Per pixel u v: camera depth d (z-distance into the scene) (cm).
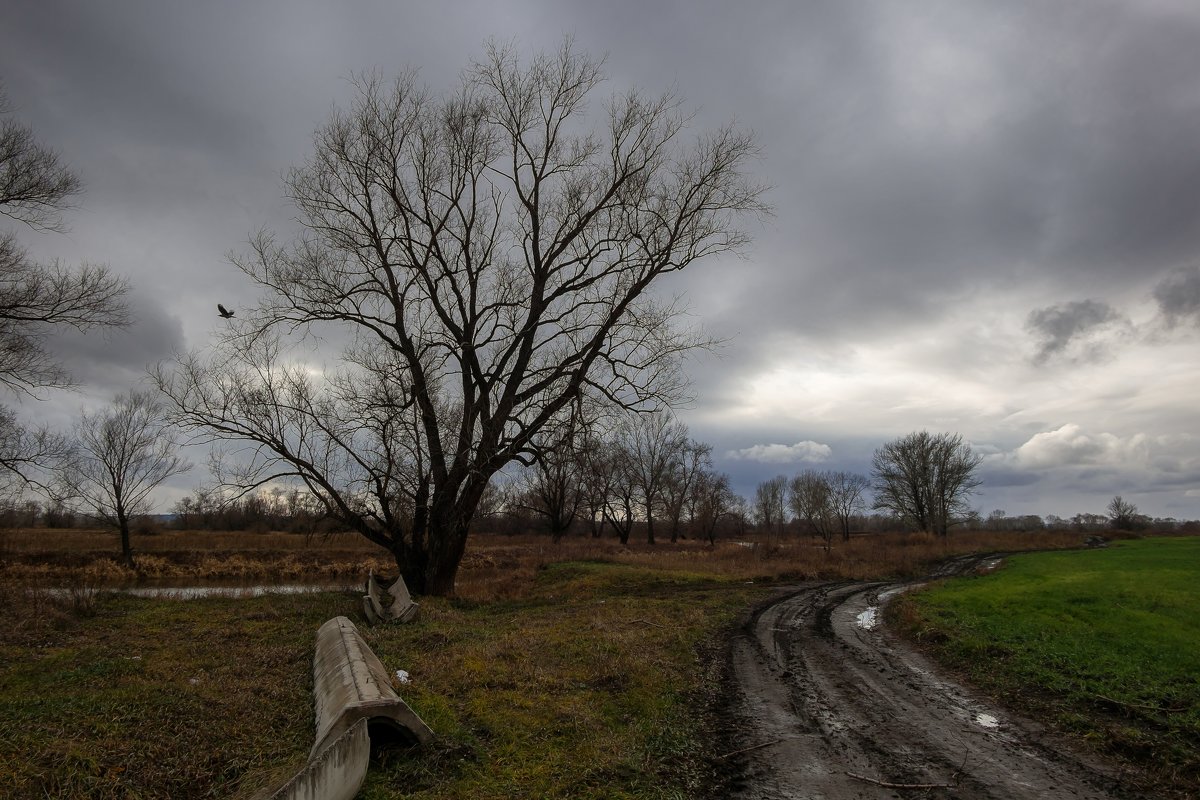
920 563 3953
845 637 1495
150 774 584
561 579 2927
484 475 2006
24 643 1091
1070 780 666
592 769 677
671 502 7088
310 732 723
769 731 831
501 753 703
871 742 789
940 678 1111
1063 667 1062
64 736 620
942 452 7356
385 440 1950
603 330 2047
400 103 2033
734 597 2186
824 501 6856
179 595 1800
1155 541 5488
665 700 938
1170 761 700
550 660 1116
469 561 3956
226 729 704
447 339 2056
